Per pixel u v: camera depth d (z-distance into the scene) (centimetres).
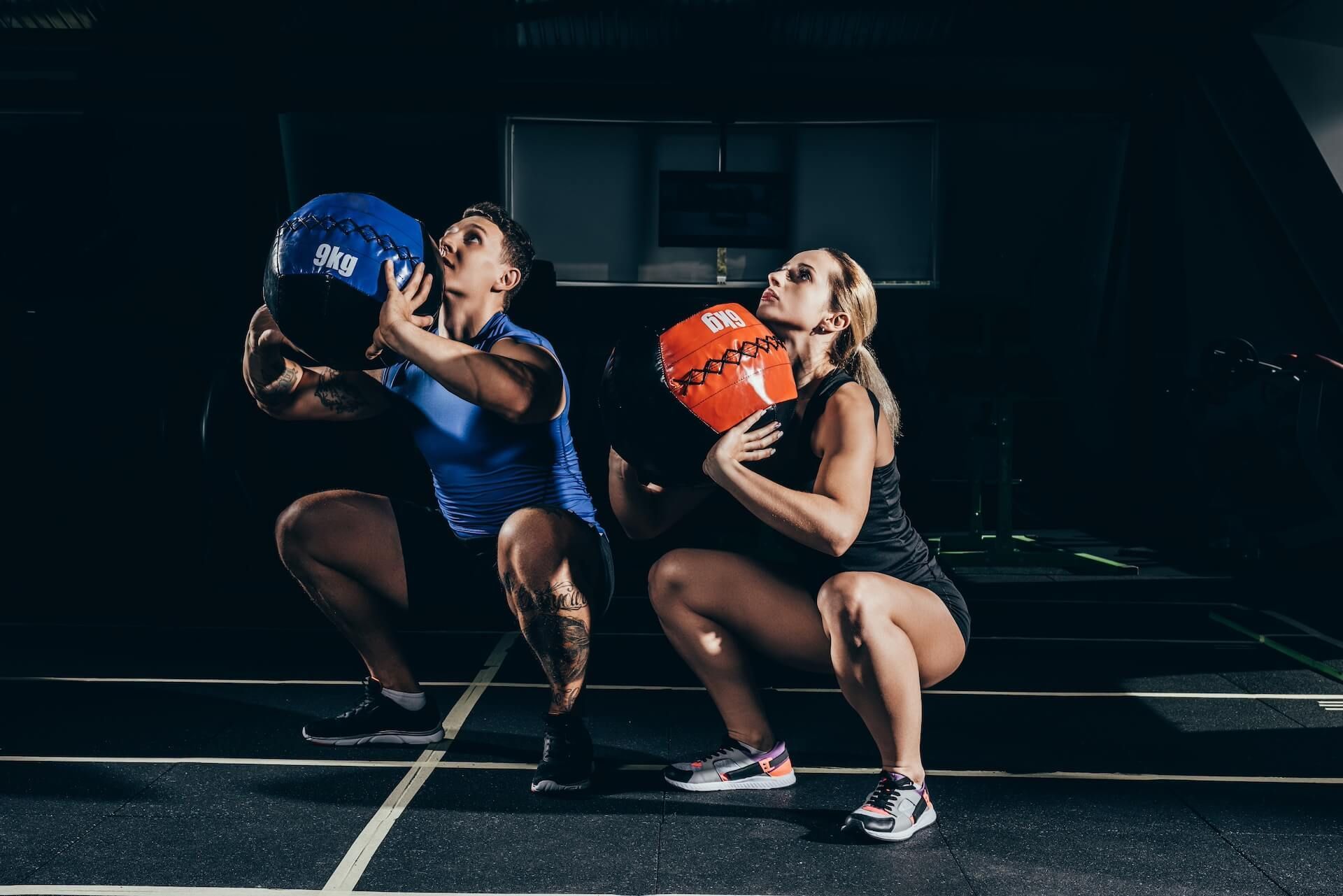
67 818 201
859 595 188
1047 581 489
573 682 219
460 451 228
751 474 185
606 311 809
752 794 218
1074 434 810
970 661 338
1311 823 204
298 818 203
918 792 198
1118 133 757
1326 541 548
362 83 714
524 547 214
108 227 621
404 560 232
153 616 401
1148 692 301
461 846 190
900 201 795
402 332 195
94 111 728
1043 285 804
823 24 735
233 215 788
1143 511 692
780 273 209
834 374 203
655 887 174
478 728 262
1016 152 771
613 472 220
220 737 253
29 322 670
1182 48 657
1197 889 175
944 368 553
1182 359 714
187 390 559
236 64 701
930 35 742
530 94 712
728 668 216
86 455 630
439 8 717
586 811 208
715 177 779
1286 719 274
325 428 537
